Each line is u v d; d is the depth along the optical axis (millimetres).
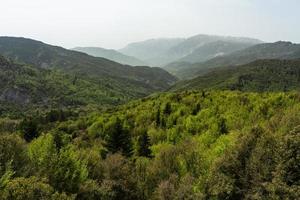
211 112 88875
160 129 90500
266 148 37562
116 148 69312
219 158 41062
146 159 60281
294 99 87312
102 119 104938
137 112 109062
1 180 24469
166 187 44531
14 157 31312
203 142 68250
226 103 97125
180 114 97312
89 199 34250
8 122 105812
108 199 35938
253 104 89062
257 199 33844
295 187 32656
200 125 82188
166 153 56156
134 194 42406
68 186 32969
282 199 32469
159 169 51875
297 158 34062
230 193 36656
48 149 37031
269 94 99375
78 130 104875
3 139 32281
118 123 73188
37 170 32312
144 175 49281
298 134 35719
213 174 39688
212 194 37781
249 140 39812
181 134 82000
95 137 93812
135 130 91062
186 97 114438
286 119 51000
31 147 38031
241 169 38406
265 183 34031
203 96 113812
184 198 42094
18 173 29797
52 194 24359
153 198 44938
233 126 74000
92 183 36062
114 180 41500
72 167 34906
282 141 36312
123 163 48531
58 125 112125
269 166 36188
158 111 103000
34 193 23312
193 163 52625
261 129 40906
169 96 123312
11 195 22484
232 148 40875
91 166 43625
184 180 46094
